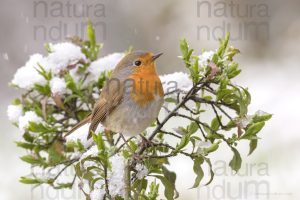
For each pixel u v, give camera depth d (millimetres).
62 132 8445
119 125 8703
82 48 9117
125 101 8570
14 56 16359
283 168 11617
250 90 14859
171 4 16000
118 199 6949
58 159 8320
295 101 14023
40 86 8562
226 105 7227
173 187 7059
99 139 6594
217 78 7109
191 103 13719
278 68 15438
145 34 16047
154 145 7297
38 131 8281
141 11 16109
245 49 15875
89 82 8938
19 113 8867
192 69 7082
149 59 8508
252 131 6934
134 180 7188
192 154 6852
